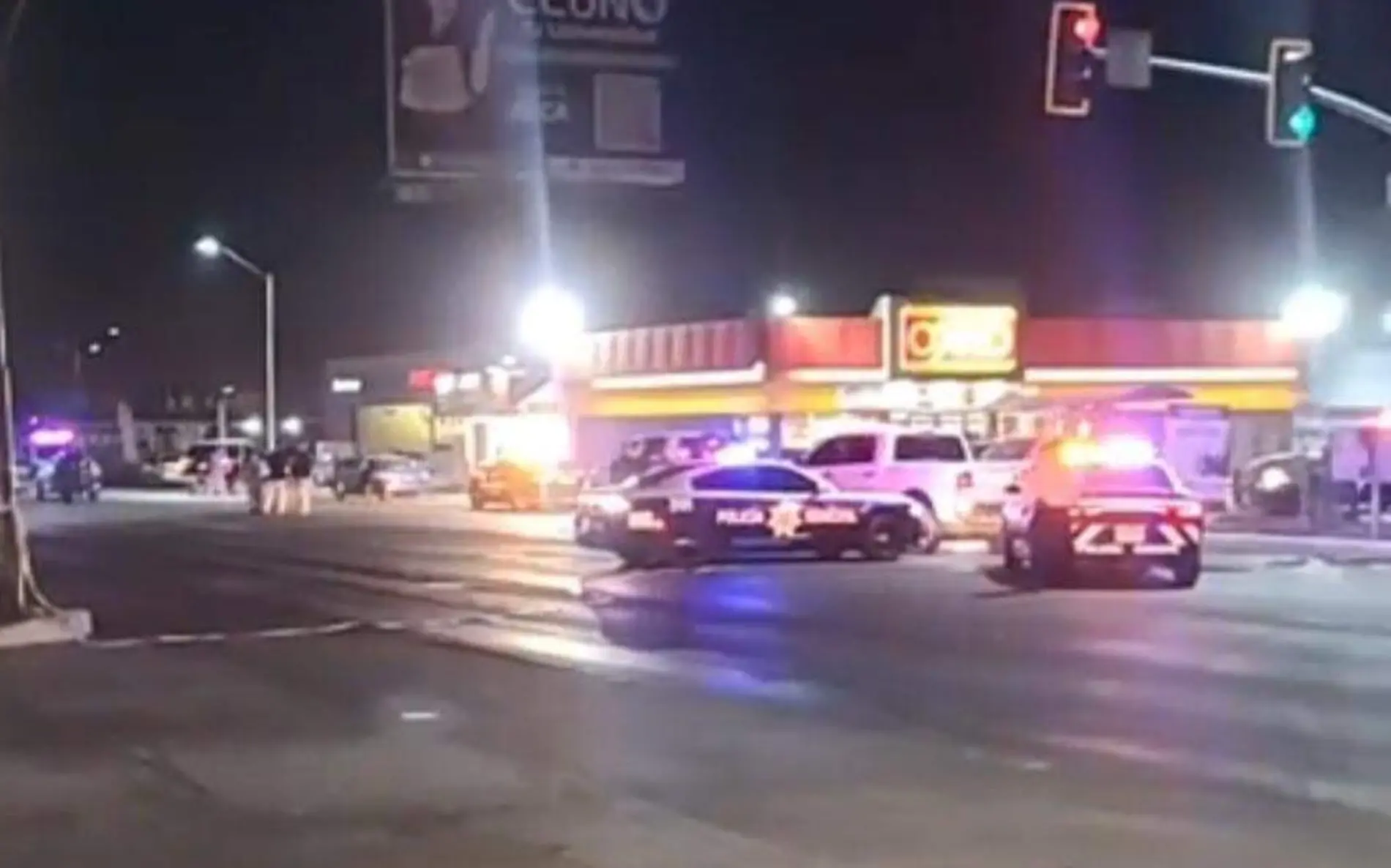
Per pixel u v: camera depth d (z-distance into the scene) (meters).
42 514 59.09
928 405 54.69
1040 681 17.44
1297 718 15.13
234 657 20.14
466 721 15.29
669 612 24.48
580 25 48.75
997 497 38.62
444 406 74.94
